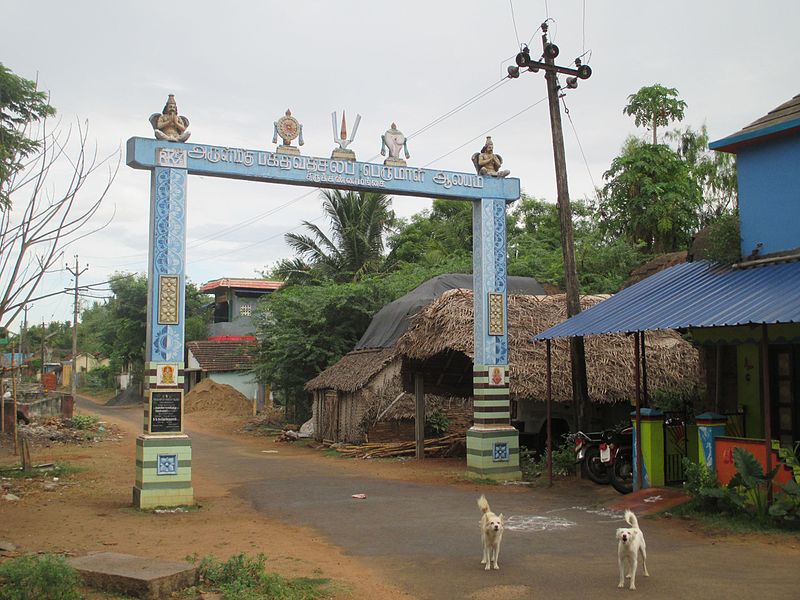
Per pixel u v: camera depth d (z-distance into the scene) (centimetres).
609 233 3173
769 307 966
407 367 1981
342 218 3806
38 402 3030
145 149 1254
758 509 948
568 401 1664
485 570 762
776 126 1171
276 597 644
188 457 1225
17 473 1543
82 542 905
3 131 1255
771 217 1195
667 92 3111
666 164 3005
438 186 1505
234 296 5006
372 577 742
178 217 1265
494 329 1542
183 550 862
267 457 2127
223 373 4231
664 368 1689
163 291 1243
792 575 716
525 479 1510
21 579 605
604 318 1230
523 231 3772
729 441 1056
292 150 1371
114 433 2791
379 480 1541
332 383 2438
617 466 1285
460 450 2055
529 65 1483
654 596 657
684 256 1978
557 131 1502
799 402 1176
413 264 3622
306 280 3662
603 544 884
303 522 1068
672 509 1059
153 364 1223
